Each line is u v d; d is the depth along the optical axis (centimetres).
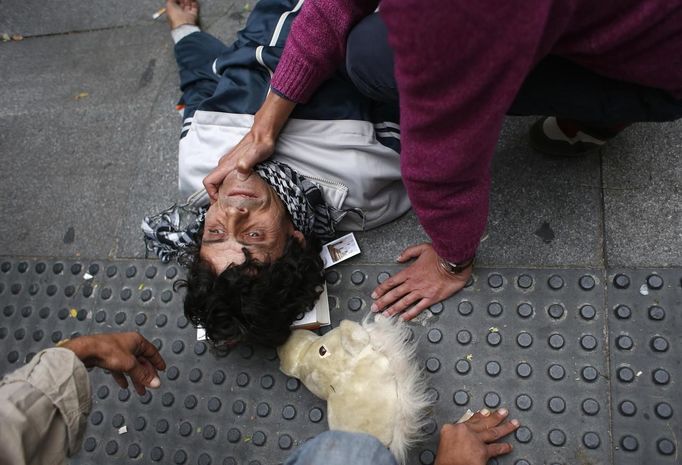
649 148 153
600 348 140
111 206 184
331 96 148
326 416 147
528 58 79
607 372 138
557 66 116
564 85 119
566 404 137
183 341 162
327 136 147
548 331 143
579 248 148
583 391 137
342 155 146
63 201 188
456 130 89
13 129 203
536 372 141
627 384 136
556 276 147
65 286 177
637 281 143
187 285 134
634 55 102
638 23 92
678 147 152
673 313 139
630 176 152
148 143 189
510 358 143
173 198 181
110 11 213
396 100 136
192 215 164
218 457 150
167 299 167
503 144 161
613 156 154
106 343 104
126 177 187
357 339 127
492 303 147
